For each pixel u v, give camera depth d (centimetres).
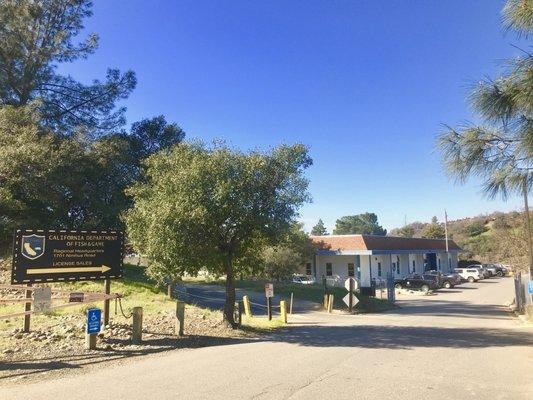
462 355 1126
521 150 633
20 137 2545
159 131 3862
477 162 668
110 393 706
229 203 1409
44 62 3316
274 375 840
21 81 3206
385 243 5019
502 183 658
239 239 1534
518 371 920
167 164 1525
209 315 1788
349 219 11469
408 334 1578
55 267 1220
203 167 1401
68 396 689
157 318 1605
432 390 744
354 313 2627
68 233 1246
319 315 2466
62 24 3400
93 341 1097
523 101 592
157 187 1479
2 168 2480
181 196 1361
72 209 3191
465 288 4875
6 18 3138
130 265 3005
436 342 1377
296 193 1507
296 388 743
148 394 700
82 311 1622
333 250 4684
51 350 1065
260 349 1172
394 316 2472
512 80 604
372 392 724
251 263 1631
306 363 970
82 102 3534
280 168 1495
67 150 2791
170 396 689
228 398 680
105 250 1309
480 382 812
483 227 9225
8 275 2194
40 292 1069
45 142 2678
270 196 1495
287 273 4050
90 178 3103
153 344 1190
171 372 862
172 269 1425
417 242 5872
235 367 914
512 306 3003
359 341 1374
